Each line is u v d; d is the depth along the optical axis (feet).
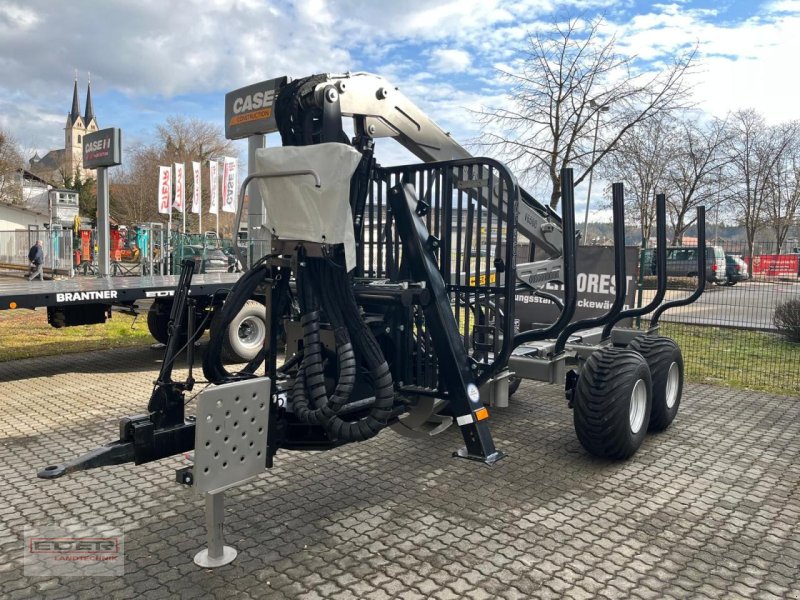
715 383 25.50
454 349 13.96
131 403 21.12
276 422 11.87
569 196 14.44
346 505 13.21
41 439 17.33
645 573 10.56
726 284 43.98
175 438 11.23
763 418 20.16
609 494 13.88
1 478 14.53
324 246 11.25
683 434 18.39
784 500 13.65
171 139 198.70
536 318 30.48
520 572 10.54
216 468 9.82
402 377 14.30
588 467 15.55
